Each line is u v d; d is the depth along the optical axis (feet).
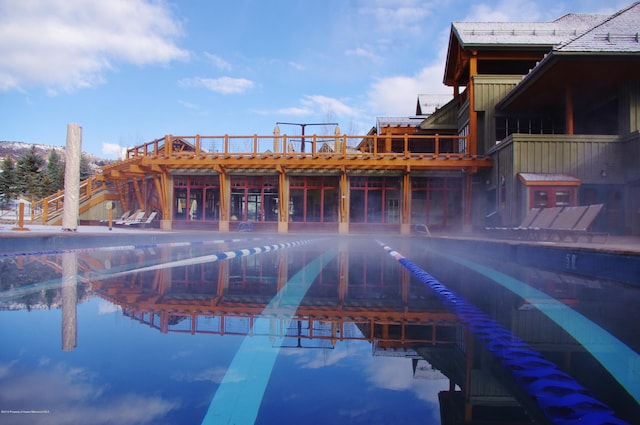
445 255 30.27
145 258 24.14
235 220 67.00
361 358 6.61
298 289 13.66
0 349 6.66
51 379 5.38
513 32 65.98
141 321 8.67
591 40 43.86
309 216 65.72
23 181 174.60
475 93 64.49
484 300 12.14
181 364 6.08
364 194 65.10
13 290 12.42
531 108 62.59
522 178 48.29
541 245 23.97
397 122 89.04
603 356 6.84
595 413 4.72
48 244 32.30
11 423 4.07
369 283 15.31
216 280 15.35
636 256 16.03
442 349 7.18
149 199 76.48
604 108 55.83
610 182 48.60
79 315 9.11
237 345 7.11
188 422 4.23
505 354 6.97
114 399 4.79
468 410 4.65
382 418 4.46
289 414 4.52
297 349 7.02
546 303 11.65
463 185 64.23
